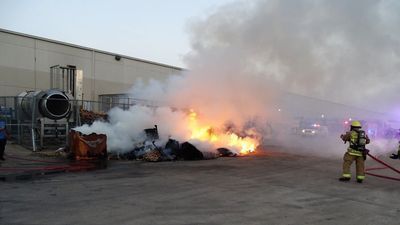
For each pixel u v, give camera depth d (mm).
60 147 16078
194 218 6047
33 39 22953
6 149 15117
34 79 22953
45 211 6297
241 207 6828
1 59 21391
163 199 7340
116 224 5629
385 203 7438
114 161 13438
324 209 6852
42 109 16938
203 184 9039
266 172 11219
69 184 8812
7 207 6551
